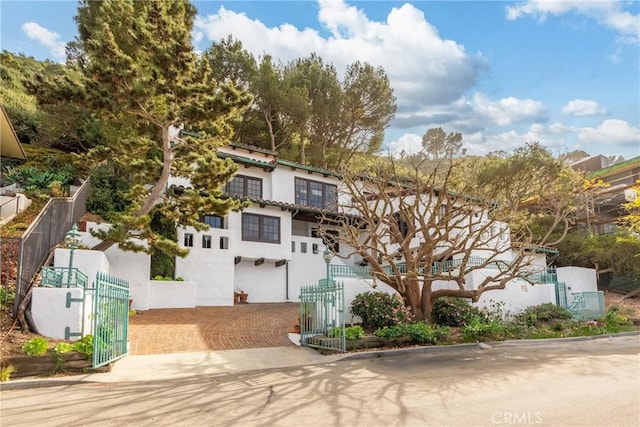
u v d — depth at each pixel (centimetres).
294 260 2633
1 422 609
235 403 716
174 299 1959
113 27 1870
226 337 1396
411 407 691
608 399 739
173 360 1089
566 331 1805
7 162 2370
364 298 1539
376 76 3512
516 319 1956
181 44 1494
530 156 2802
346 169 1911
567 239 3130
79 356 932
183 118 1549
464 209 1830
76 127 2500
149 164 1720
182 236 2147
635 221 2816
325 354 1226
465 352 1319
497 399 742
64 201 1527
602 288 3119
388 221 1664
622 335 1869
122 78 1490
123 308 1108
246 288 2425
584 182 3180
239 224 2406
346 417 635
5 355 890
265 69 3350
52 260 1343
